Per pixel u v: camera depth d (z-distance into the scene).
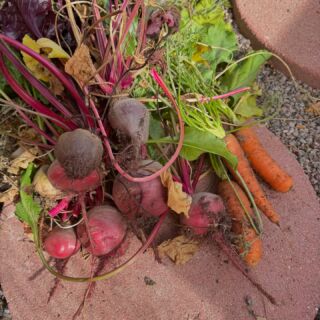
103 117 0.40
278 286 0.41
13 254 0.42
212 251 0.42
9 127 0.45
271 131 0.51
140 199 0.39
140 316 0.40
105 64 0.38
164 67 0.44
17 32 0.44
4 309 0.43
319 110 0.52
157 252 0.41
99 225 0.39
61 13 0.44
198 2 0.54
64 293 0.40
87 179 0.38
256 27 0.53
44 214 0.41
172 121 0.44
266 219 0.44
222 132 0.44
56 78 0.42
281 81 0.53
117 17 0.41
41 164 0.44
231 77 0.49
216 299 0.40
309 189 0.46
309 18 0.54
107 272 0.39
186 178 0.43
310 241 0.44
